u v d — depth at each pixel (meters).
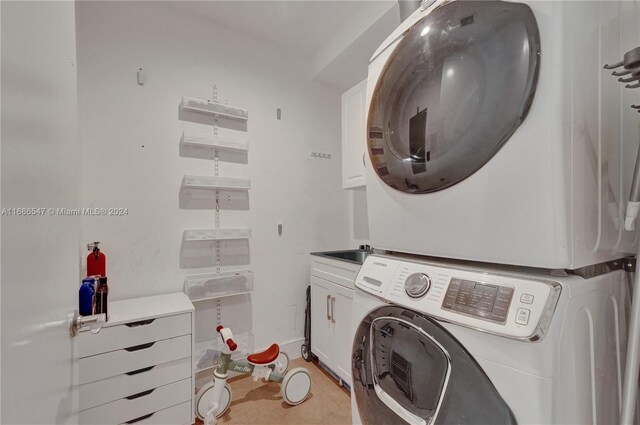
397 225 0.88
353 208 2.82
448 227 0.72
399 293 0.76
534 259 0.56
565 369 0.50
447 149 0.70
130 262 1.84
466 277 0.65
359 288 0.91
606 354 0.64
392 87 0.89
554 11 0.53
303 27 2.27
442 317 0.62
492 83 0.60
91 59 1.75
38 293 0.47
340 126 2.86
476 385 0.56
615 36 0.69
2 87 0.37
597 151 0.63
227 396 1.73
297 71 2.61
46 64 0.54
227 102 2.23
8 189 0.37
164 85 1.98
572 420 0.52
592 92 0.61
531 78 0.55
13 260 0.38
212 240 2.14
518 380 0.50
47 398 0.51
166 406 1.53
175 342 1.57
